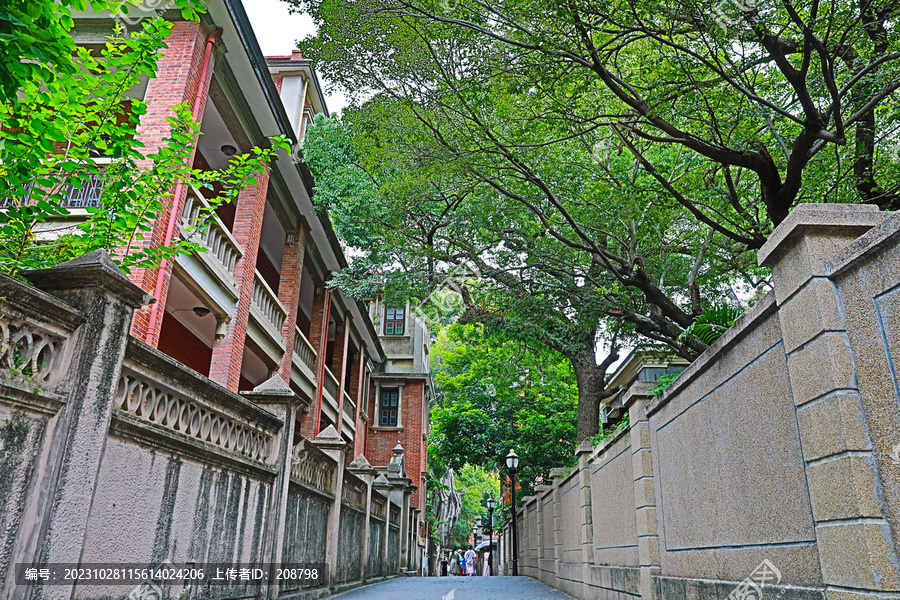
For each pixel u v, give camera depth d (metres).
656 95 7.55
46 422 2.97
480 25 7.61
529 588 12.34
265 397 6.42
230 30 9.54
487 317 15.02
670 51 7.94
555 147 10.55
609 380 23.11
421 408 26.41
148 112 8.52
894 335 2.63
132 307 3.58
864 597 2.59
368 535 12.02
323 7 7.95
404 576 16.97
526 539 19.33
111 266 3.33
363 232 15.34
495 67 7.89
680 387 5.30
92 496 3.16
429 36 8.01
